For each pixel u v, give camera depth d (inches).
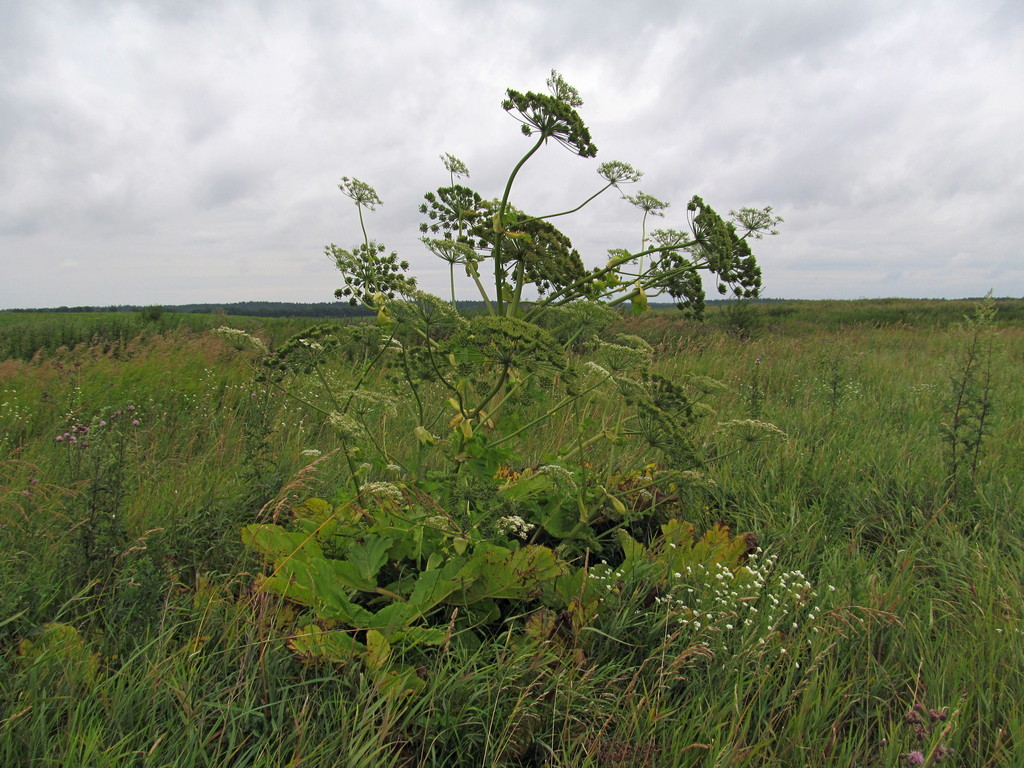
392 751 73.0
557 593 102.0
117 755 65.1
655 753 73.5
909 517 152.3
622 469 150.9
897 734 76.4
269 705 75.2
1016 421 228.8
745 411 220.1
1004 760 74.7
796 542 134.0
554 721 76.5
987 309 172.4
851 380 314.3
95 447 115.0
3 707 69.3
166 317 697.6
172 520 120.5
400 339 113.5
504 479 136.0
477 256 116.1
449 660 81.3
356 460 116.9
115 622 91.3
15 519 119.3
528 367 93.1
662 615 98.0
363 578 95.4
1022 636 96.9
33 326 515.2
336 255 113.6
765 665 90.0
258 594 90.5
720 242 105.6
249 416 201.2
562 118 98.3
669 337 434.9
